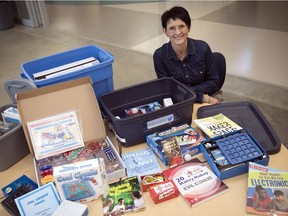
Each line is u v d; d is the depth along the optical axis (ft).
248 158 3.43
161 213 3.08
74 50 4.92
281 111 8.66
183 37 5.50
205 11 18.26
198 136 3.90
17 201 3.09
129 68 11.87
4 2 17.65
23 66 4.54
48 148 3.60
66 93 3.81
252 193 3.12
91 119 3.87
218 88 6.42
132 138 3.98
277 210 2.95
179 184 3.33
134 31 15.69
